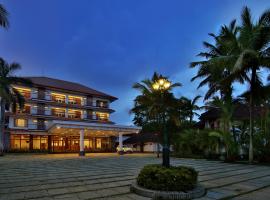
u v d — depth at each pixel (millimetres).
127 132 36312
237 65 16109
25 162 19672
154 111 14664
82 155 30859
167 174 7945
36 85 40594
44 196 7672
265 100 20047
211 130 23062
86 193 8164
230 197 8078
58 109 43531
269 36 17562
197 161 21688
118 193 8234
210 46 25844
